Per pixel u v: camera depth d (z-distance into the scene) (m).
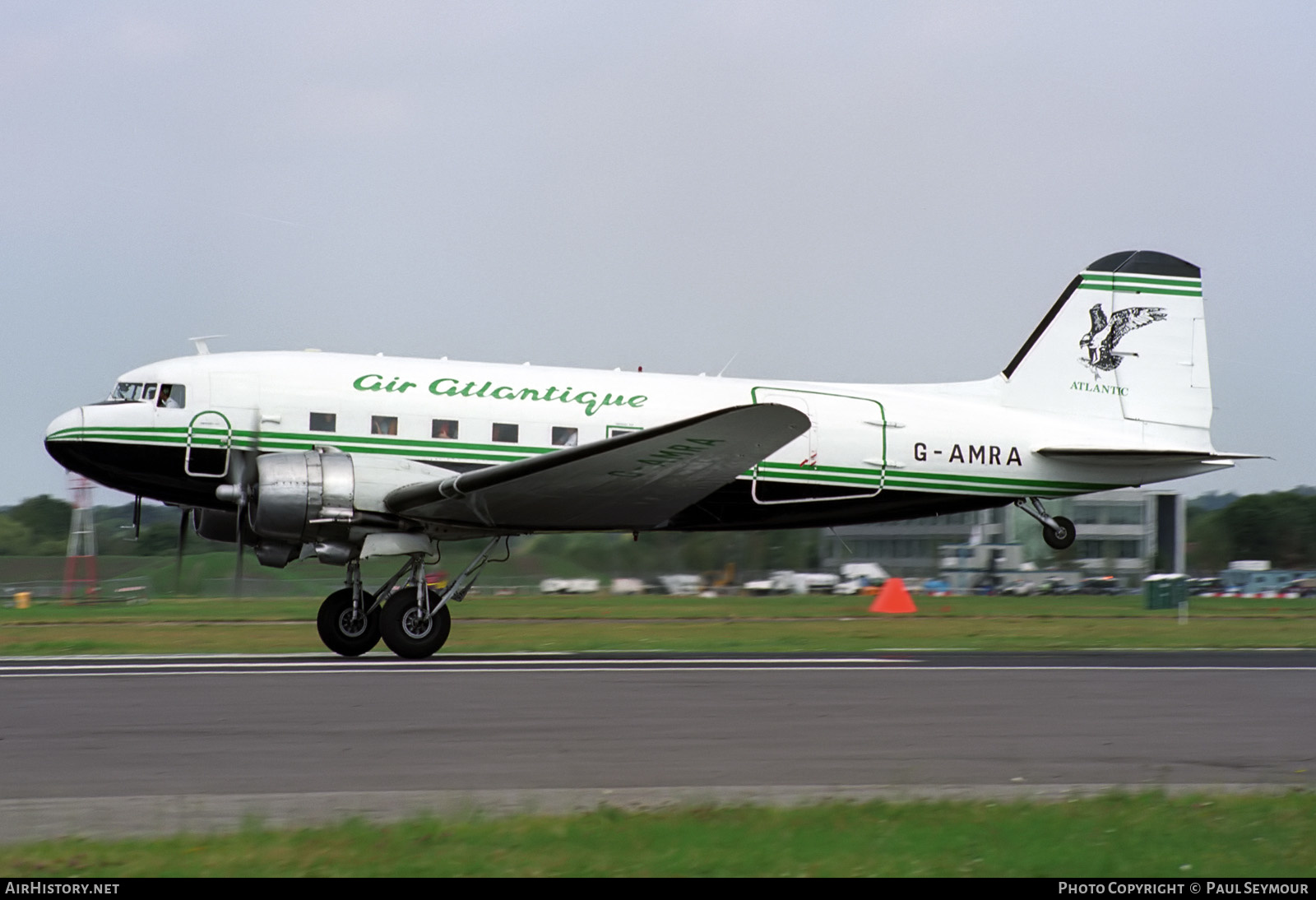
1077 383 76.19
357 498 59.47
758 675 51.97
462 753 33.72
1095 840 25.23
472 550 111.81
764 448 56.44
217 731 36.72
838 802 27.91
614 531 66.56
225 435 63.28
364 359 66.69
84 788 29.03
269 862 23.09
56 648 66.31
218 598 127.19
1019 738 36.81
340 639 61.56
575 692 46.12
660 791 28.95
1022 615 107.06
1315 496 180.12
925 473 72.50
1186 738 37.12
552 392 67.38
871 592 160.50
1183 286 77.56
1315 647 73.38
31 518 189.25
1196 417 76.88
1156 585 115.50
